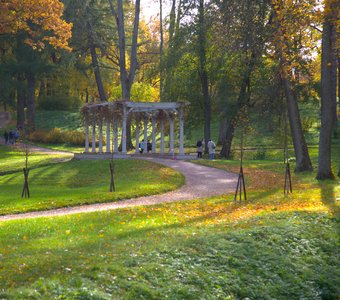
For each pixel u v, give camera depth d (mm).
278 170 31875
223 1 34688
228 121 43062
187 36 43188
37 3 33656
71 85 77875
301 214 16109
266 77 39250
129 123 44344
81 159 40031
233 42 33531
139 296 9422
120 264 10367
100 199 20516
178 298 9781
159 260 10992
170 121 41781
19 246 11719
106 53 55781
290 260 12672
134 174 30031
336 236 14547
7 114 78000
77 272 9648
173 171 30000
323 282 12164
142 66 72688
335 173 30750
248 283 11219
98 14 56188
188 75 45344
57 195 21562
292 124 30031
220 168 32844
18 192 23891
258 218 15523
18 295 8305
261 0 32469
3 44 62000
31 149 53750
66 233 13414
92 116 44281
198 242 12445
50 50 57406
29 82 61875
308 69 31750
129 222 15180
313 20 22812
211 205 18516
